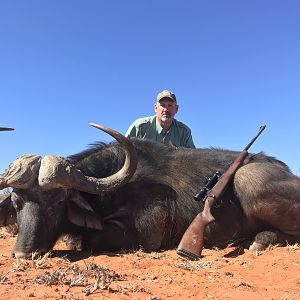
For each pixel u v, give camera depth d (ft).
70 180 6.08
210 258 5.75
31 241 5.79
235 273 4.96
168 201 6.70
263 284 4.55
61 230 6.37
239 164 6.60
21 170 5.94
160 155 7.09
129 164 6.31
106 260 5.72
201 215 5.98
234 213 6.64
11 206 6.50
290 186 6.41
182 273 4.98
